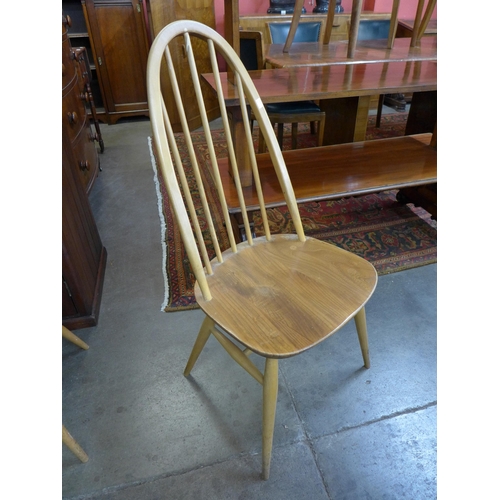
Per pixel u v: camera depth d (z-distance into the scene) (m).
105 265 1.50
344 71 1.42
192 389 1.04
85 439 0.92
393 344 1.17
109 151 2.64
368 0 3.27
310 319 0.70
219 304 0.74
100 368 1.10
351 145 1.77
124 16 2.78
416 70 1.44
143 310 1.30
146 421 0.96
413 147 1.72
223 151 2.53
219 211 1.88
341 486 0.84
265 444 0.79
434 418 0.97
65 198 1.10
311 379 1.07
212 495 0.82
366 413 0.98
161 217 1.83
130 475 0.85
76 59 1.97
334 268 0.84
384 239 1.65
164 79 2.66
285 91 1.14
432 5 1.77
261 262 0.87
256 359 1.14
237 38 1.17
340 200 1.99
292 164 1.57
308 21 2.58
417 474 0.86
